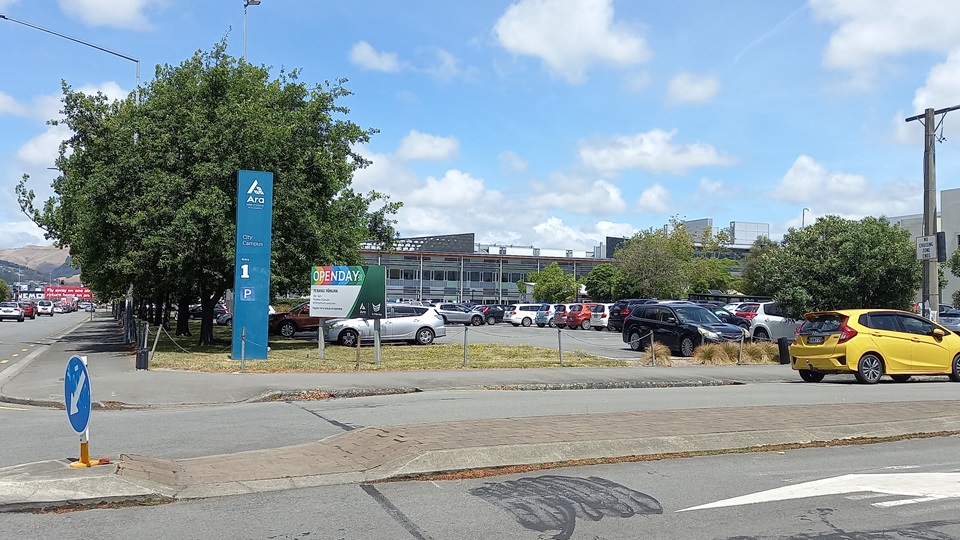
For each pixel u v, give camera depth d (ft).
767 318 88.07
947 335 56.03
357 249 99.71
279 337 104.47
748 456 27.20
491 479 23.44
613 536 18.17
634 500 21.30
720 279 236.84
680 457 26.94
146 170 75.36
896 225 87.45
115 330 140.46
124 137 76.33
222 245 74.02
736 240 361.51
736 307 121.80
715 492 22.30
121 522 18.71
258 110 78.95
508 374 55.88
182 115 78.89
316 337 105.60
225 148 76.64
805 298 79.56
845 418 33.09
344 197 98.53
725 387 52.19
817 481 23.72
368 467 24.09
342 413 37.35
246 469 23.84
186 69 83.76
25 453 26.81
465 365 62.28
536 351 78.59
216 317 164.35
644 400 42.42
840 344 53.42
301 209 81.51
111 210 74.38
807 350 55.42
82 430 22.03
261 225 65.05
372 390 47.06
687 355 76.84
